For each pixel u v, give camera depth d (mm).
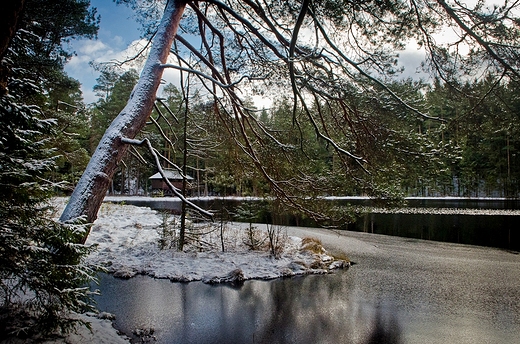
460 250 11391
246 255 8922
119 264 7582
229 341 4301
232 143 7441
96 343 3498
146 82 4359
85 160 10547
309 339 4426
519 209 23688
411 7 4543
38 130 2990
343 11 4633
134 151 5242
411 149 5195
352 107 5348
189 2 4918
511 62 4121
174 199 33531
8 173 2537
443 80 4762
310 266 8383
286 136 6996
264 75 5531
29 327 3012
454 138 4902
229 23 5656
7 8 2137
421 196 37000
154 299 5746
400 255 10469
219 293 6266
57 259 2898
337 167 6875
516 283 7371
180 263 7910
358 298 6191
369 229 16422
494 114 4359
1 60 2332
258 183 7965
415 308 5711
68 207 3549
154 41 4637
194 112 8023
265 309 5500
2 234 2662
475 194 35562
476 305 5918
